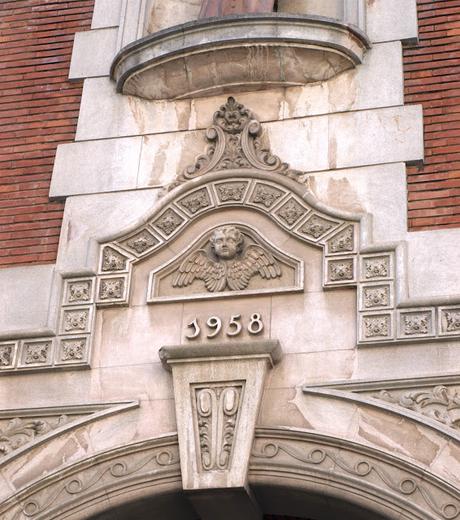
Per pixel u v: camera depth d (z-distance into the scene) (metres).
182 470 12.98
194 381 13.37
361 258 13.75
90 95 15.73
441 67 14.84
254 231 14.24
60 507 13.22
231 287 13.97
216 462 12.95
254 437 13.05
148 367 13.77
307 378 13.29
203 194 14.60
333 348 13.39
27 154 15.52
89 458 13.35
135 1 16.25
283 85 15.12
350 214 14.02
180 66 15.19
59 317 14.22
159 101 15.48
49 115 15.74
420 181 14.19
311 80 15.11
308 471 12.80
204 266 14.20
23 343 14.16
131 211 14.77
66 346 14.03
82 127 15.48
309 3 16.20
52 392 13.86
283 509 13.35
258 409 13.16
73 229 14.80
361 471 12.70
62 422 13.68
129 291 14.22
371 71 14.96
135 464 13.27
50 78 16.05
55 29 16.44
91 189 15.02
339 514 13.08
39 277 14.58
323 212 14.14
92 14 16.42
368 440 12.80
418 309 13.31
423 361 13.08
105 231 14.68
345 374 13.21
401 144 14.39
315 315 13.62
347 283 13.65
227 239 14.14
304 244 14.07
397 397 12.94
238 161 14.73
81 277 14.42
